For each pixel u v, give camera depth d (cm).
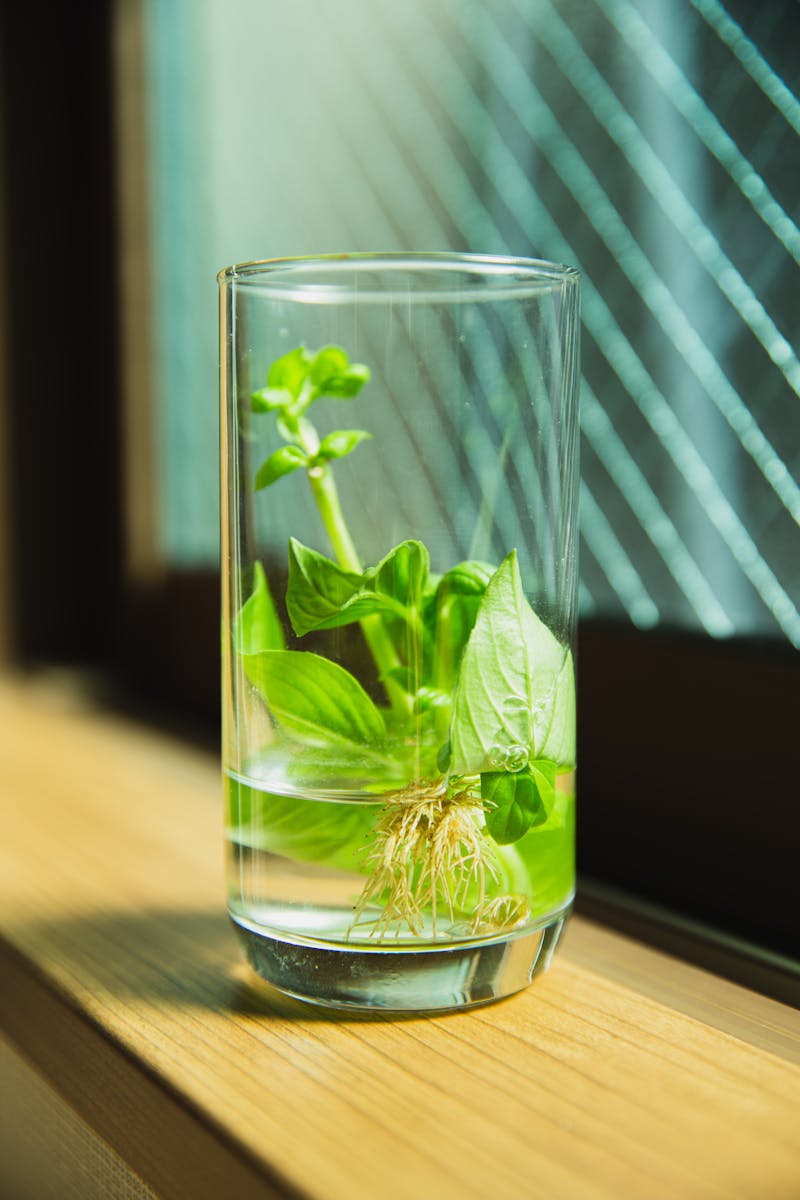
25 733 75
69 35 87
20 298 87
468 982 44
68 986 46
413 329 44
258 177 82
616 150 58
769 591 53
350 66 74
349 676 43
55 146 87
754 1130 41
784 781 49
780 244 53
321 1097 42
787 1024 45
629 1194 39
